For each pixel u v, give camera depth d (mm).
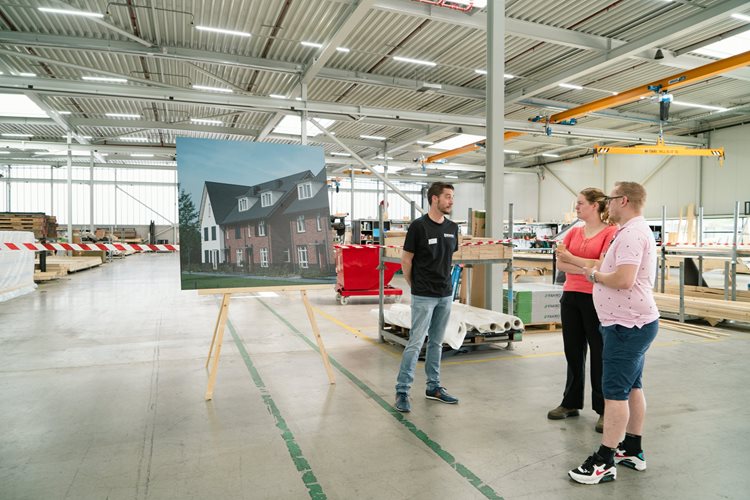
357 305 9234
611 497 2420
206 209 4055
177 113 15570
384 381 4359
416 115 13430
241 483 2531
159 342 5891
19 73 11742
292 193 4422
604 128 18984
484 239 5520
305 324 7125
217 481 2551
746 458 2873
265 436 3137
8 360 5039
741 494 2461
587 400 3932
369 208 34062
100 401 3801
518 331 5516
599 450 2594
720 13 8250
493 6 6012
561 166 25328
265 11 8797
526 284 7641
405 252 3682
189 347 5633
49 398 3867
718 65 10180
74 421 3387
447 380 4426
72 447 2967
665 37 9148
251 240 4195
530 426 3346
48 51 10383
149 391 4051
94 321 7285
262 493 2430
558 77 11742
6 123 15594
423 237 3652
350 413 3561
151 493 2428
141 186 31484
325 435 3158
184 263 3922
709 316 7129
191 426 3299
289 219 4379
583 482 2545
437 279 3682
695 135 19094
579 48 10703
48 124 16375
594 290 2670
